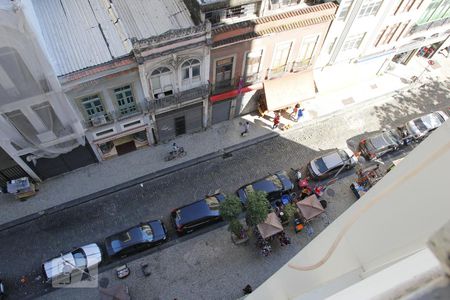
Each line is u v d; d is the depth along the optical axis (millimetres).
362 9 25656
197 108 27203
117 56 21797
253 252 25188
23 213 25453
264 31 23703
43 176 26328
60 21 22922
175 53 21938
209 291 23719
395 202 3422
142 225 24703
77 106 22344
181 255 24812
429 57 36312
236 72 25969
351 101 32688
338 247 4180
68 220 25531
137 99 24078
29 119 21250
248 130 30250
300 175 27766
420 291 2094
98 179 27094
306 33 25500
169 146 28953
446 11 29750
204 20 22469
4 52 17281
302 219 26000
